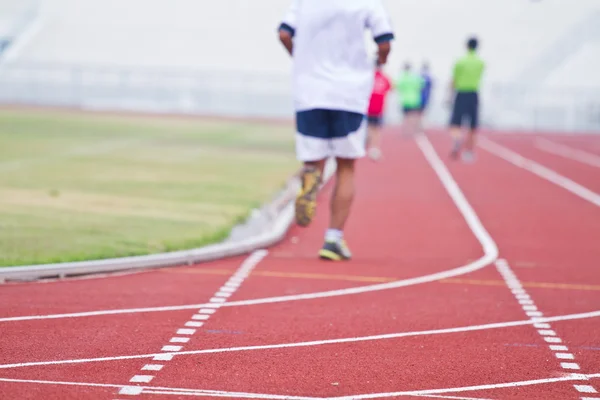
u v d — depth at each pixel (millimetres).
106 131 49625
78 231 16609
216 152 38094
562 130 79000
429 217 22203
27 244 14977
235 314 11133
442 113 85000
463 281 14016
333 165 35656
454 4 108438
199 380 8180
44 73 94562
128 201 21438
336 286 13227
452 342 10062
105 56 105125
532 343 10117
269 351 9367
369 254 16703
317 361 9031
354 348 9633
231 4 112000
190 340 9727
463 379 8531
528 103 84000
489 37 104625
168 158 34188
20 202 20281
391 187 28891
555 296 12992
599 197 27609
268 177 28875
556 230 20562
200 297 12086
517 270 15242
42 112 69438
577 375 8781
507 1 108438
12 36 105312
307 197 15180
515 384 8406
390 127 72875
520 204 25281
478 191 28297
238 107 92625
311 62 15109
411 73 58906
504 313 11734
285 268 14641
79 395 7598
